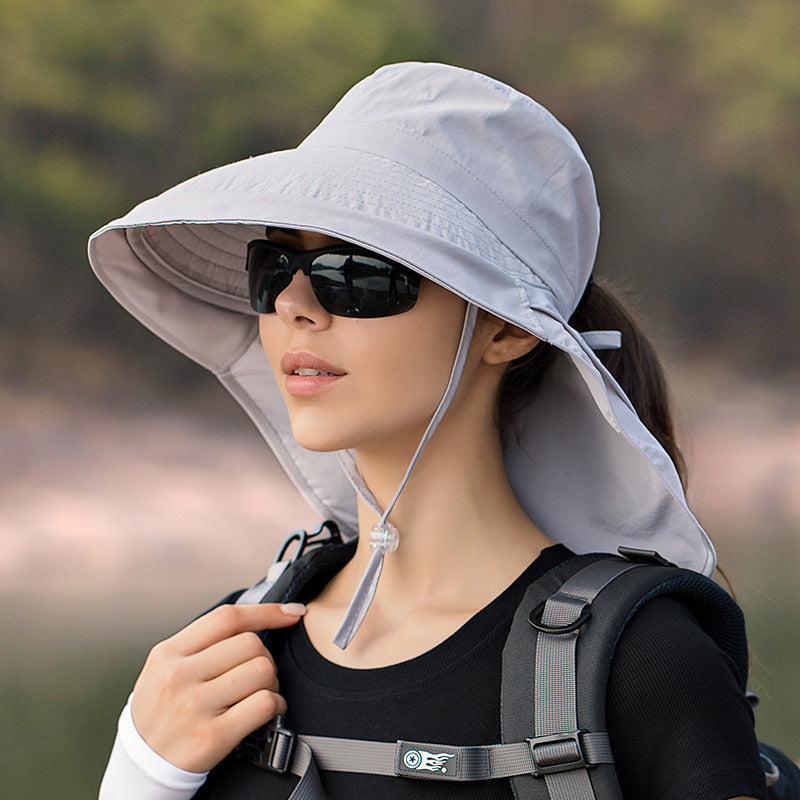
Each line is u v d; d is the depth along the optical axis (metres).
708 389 39.81
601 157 43.97
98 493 28.31
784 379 42.47
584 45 43.25
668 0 42.84
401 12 40.56
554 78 43.38
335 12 38.22
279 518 27.44
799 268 43.69
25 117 36.50
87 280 35.62
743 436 35.09
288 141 38.78
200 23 37.09
